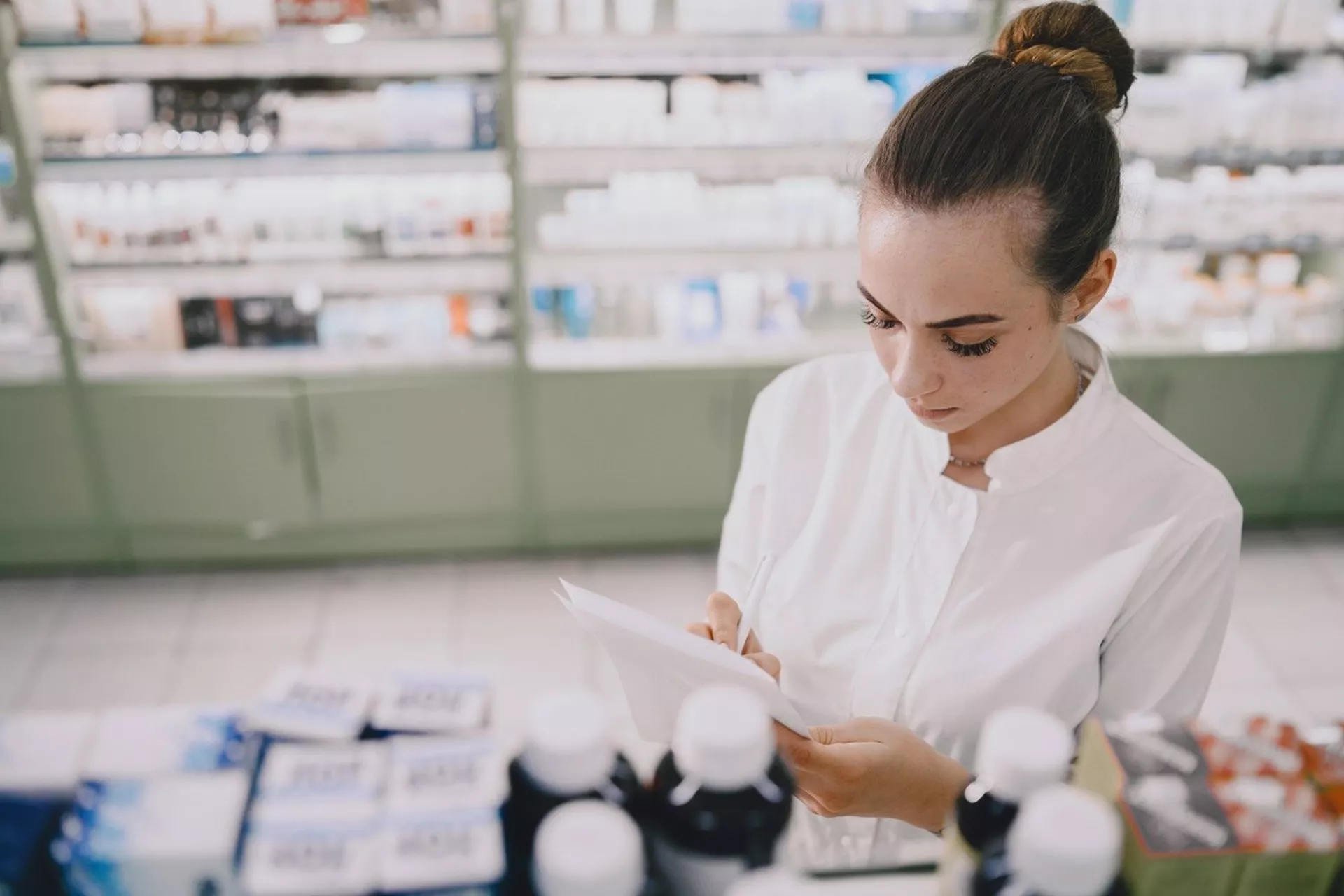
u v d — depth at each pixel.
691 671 0.85
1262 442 3.65
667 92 3.33
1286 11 3.23
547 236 3.30
